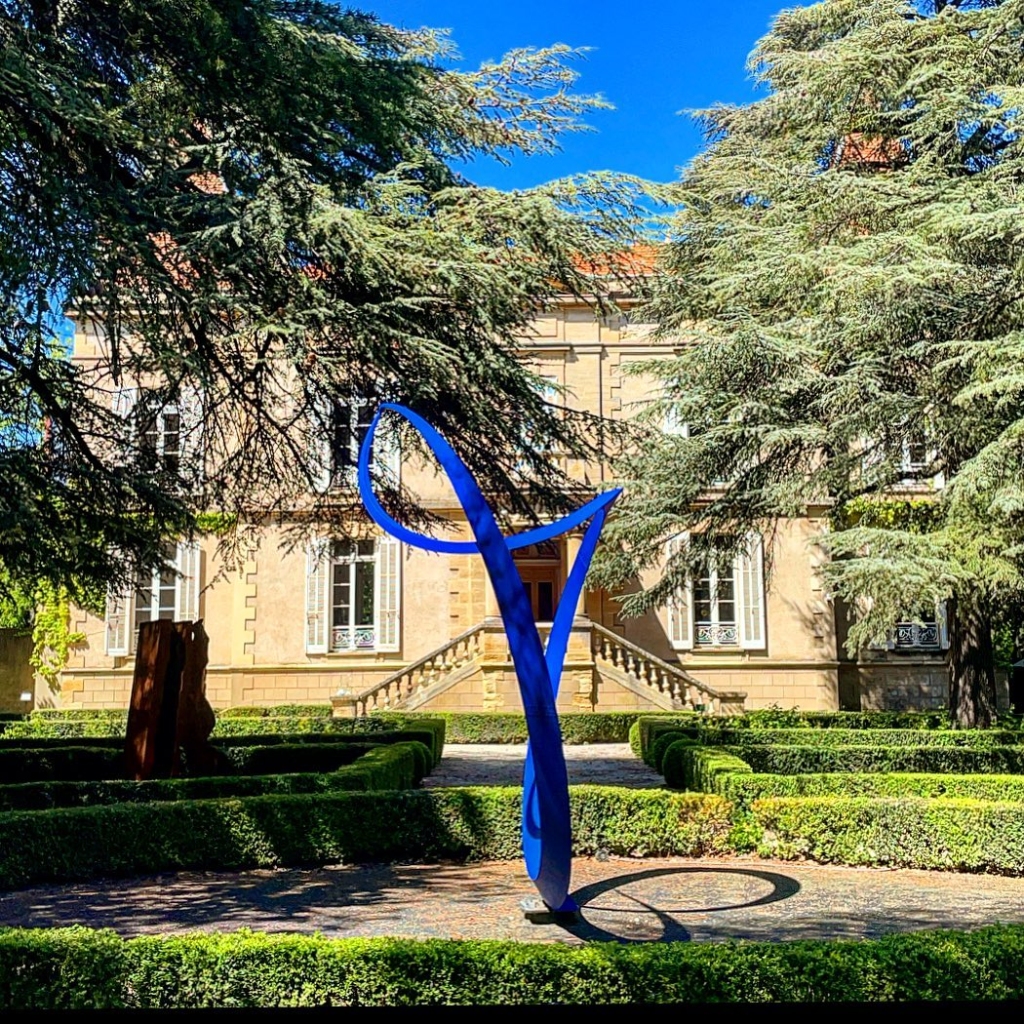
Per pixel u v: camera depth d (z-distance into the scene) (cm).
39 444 1166
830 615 2375
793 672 2366
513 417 1119
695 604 2406
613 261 1102
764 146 1855
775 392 1518
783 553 2405
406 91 1041
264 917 708
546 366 2444
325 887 820
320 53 970
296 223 909
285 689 2369
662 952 468
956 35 1552
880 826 920
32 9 931
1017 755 1346
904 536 1391
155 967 457
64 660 2377
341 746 1406
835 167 1714
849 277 1327
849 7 1780
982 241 1388
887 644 2392
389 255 929
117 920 699
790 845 946
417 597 2377
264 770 1402
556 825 638
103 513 1152
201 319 988
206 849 897
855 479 1642
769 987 454
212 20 895
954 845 896
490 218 1014
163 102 1023
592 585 1841
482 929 671
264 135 999
